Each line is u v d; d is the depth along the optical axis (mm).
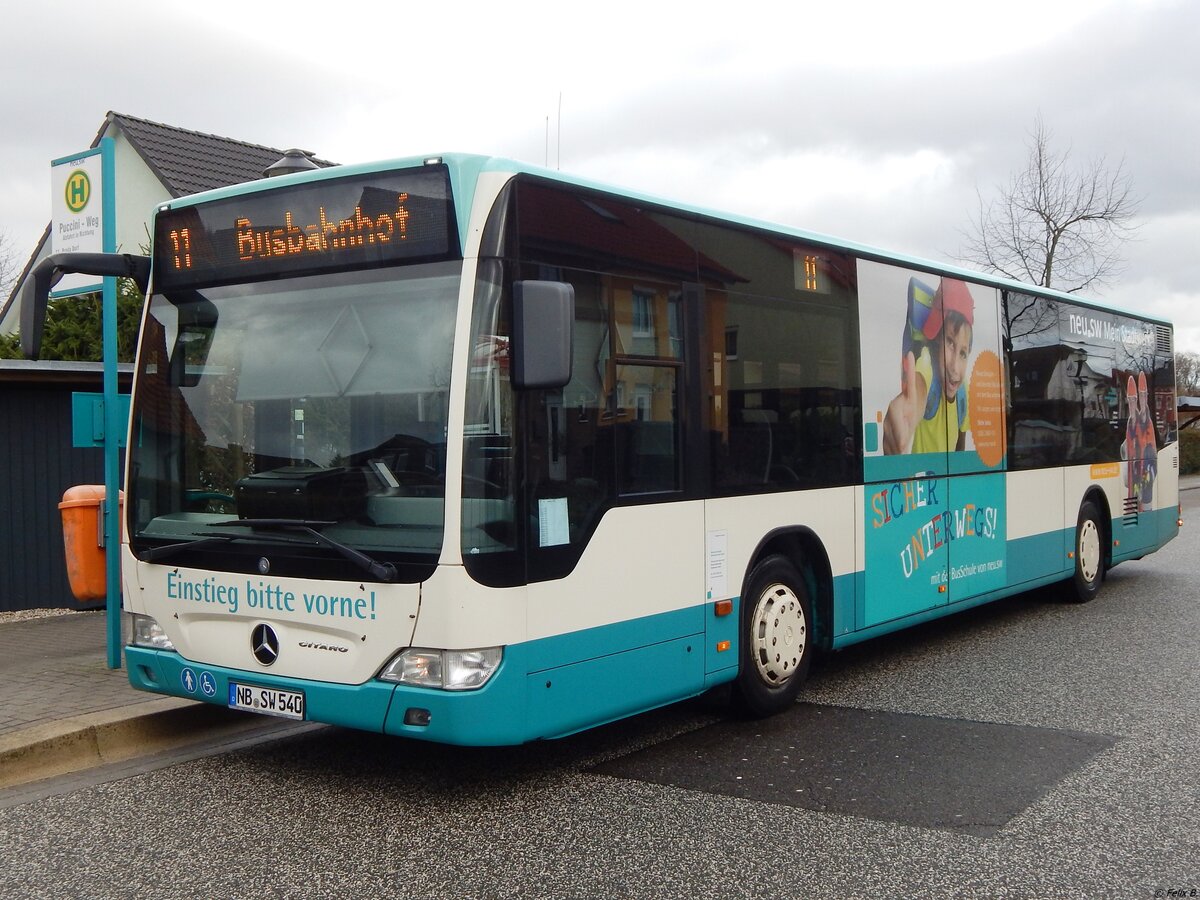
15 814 5078
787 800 5238
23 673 7246
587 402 5219
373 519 4855
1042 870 4371
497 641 4711
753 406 6414
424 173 4910
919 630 9859
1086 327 11156
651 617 5570
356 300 5070
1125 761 5820
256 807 5168
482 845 4672
